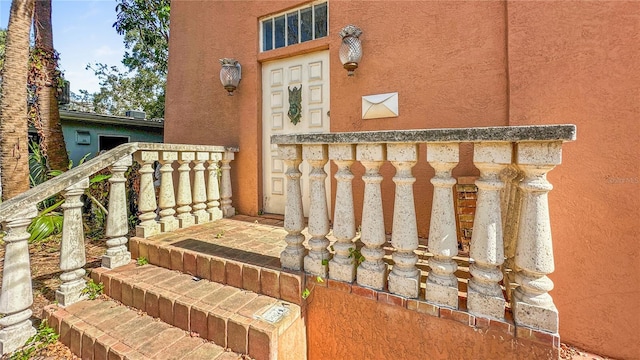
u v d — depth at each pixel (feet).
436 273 5.50
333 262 6.46
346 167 6.40
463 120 9.29
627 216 6.59
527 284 4.71
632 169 6.56
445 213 5.41
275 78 13.60
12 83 14.23
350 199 6.40
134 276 8.04
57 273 10.48
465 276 6.72
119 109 58.95
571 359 6.61
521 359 4.70
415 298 5.59
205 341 6.17
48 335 6.93
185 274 8.18
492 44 8.86
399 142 5.53
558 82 7.44
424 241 9.61
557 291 7.20
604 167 6.82
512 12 8.05
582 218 6.99
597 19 6.97
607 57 6.86
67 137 25.50
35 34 16.75
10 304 6.48
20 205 6.61
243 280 7.23
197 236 10.01
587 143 7.01
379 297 5.89
